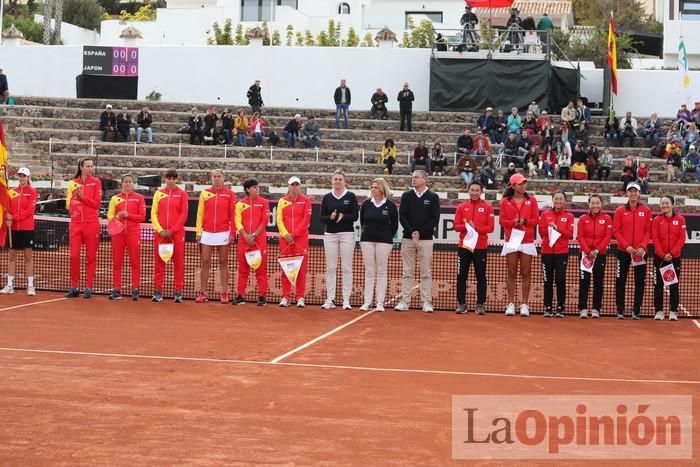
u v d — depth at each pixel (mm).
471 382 10523
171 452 7477
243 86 43844
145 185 30625
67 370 10680
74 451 7457
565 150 35906
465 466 7312
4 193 11398
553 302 19234
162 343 12727
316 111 41562
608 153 36219
